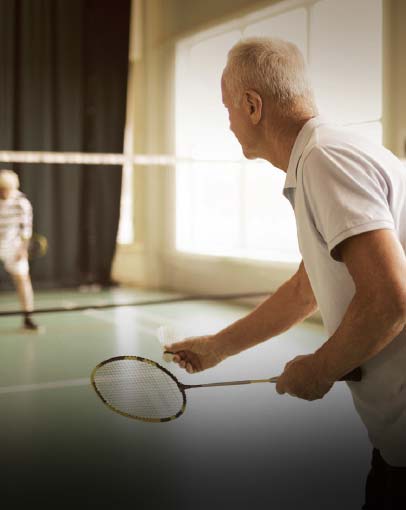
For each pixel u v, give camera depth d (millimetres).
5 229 5090
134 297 7160
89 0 7746
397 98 5031
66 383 3482
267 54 1172
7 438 2609
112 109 7867
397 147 5043
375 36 5195
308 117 1169
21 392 3303
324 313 1191
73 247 7953
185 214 7395
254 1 6145
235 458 2408
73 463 2346
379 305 986
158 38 7539
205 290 7000
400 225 1091
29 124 7621
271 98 1172
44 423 2803
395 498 1185
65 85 7750
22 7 7496
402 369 1114
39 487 2131
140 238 8164
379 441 1194
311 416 2914
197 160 6383
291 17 5867
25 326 5145
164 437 2637
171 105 7367
